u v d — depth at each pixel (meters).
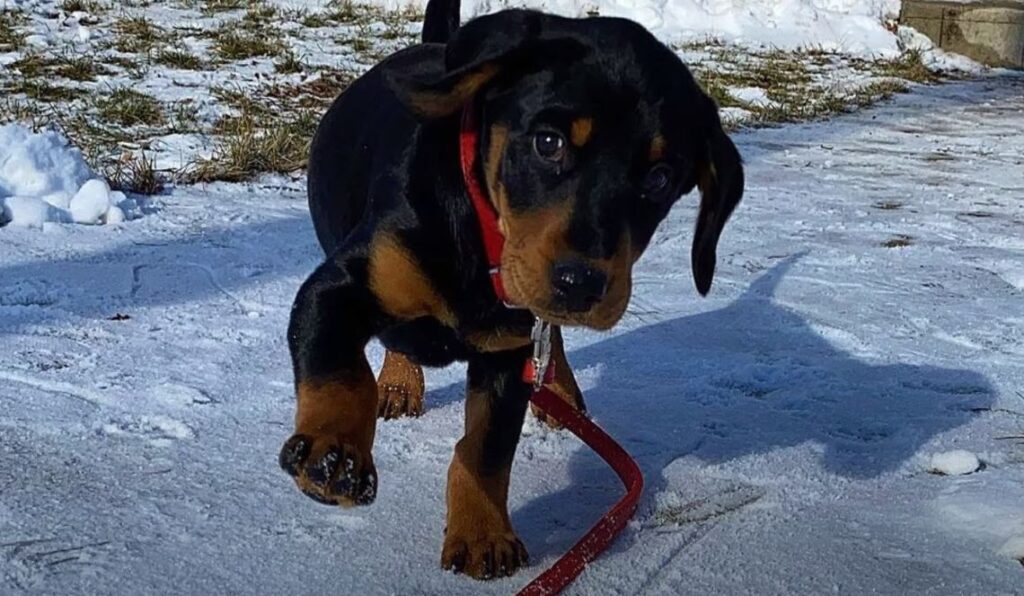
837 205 2.32
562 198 0.84
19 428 1.12
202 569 0.89
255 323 1.45
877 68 4.13
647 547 0.96
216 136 2.38
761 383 1.37
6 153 1.89
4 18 3.38
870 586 0.91
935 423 1.26
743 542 0.98
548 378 1.04
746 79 3.65
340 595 0.87
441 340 0.95
